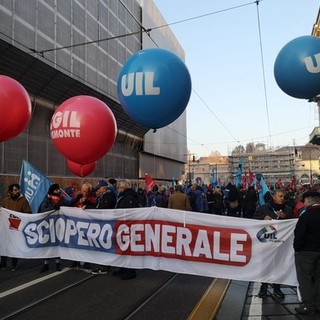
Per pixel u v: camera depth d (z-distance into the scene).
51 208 8.12
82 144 7.22
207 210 16.83
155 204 14.42
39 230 8.00
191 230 6.64
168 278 7.55
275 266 6.12
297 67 6.72
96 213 7.54
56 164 25.25
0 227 8.27
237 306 5.85
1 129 6.95
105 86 33.78
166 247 6.84
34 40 22.97
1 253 8.25
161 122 6.93
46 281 7.25
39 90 22.75
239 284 7.21
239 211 19.47
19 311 5.53
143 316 5.37
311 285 5.50
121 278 7.40
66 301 6.04
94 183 30.47
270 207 6.71
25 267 8.52
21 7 21.77
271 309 5.73
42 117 23.81
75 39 28.23
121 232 7.27
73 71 27.81
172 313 5.50
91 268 8.18
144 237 7.05
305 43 6.79
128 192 7.82
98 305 5.84
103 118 7.27
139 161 44.34
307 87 6.85
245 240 6.27
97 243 7.51
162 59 6.58
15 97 6.91
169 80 6.50
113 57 35.94
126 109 6.94
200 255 6.55
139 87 6.54
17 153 21.28
